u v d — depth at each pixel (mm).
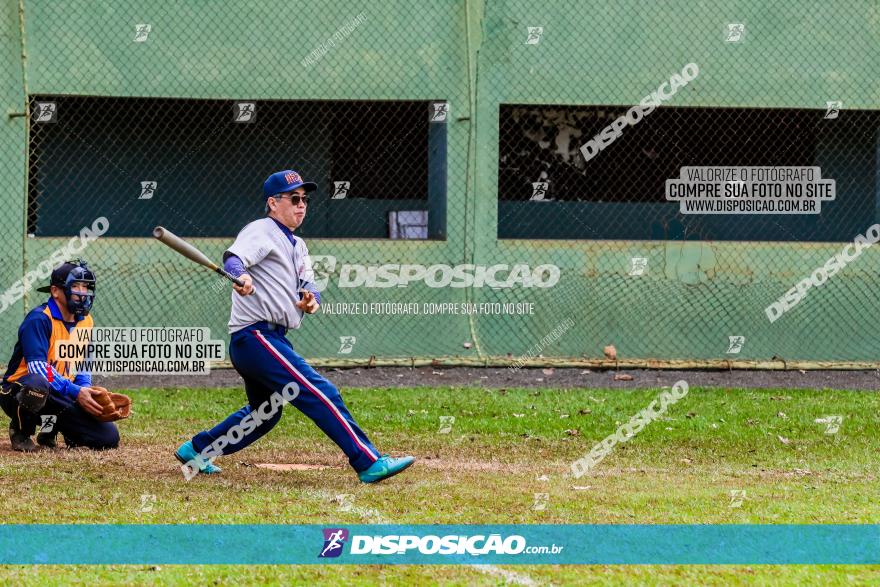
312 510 21609
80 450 29031
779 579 17234
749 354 50375
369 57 49094
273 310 24109
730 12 49906
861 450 32344
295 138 52938
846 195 53469
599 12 49469
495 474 27094
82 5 48062
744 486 25859
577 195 55875
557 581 16891
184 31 48469
